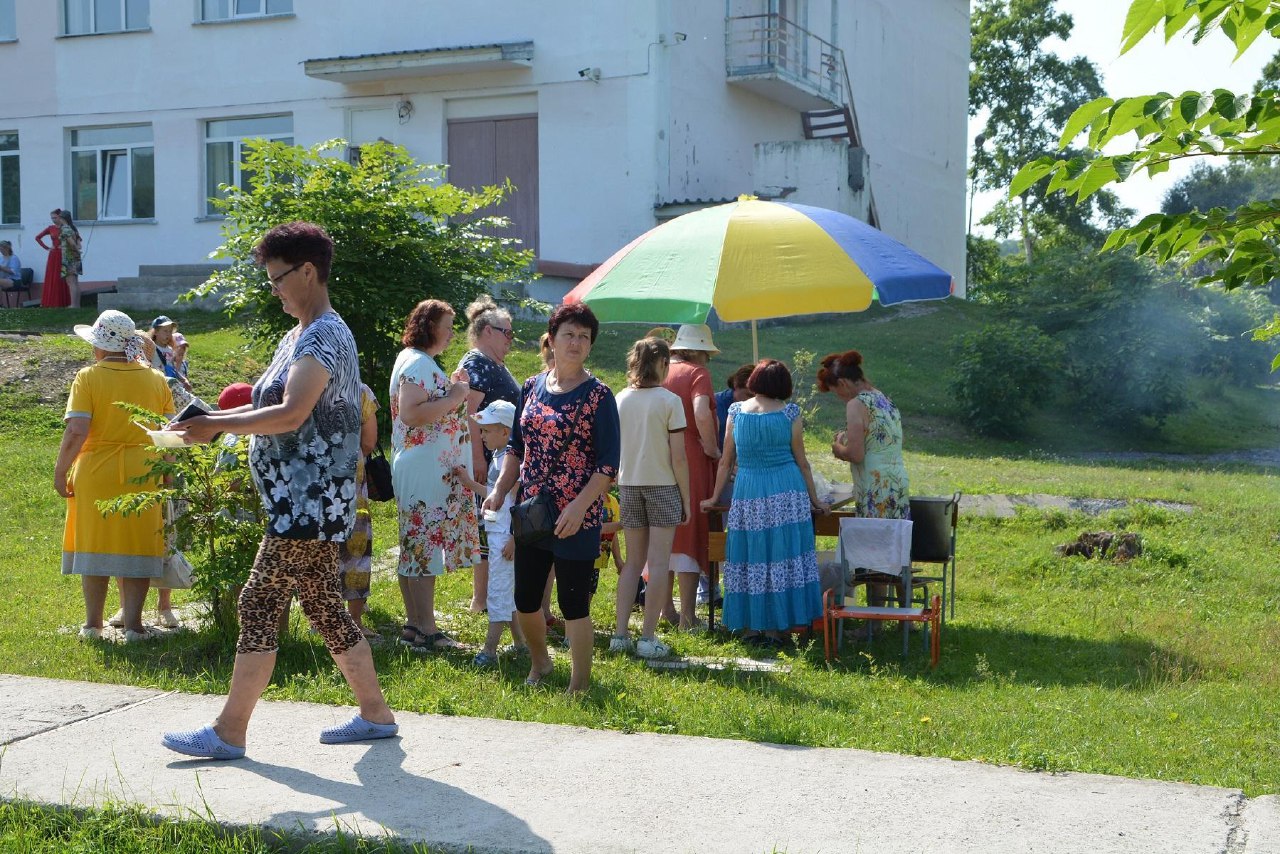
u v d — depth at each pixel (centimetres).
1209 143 328
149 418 652
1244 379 2767
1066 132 331
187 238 2411
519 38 2206
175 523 666
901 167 3139
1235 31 319
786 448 745
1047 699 626
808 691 621
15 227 2509
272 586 458
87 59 2442
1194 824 400
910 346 2253
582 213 2195
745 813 412
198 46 2383
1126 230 371
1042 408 2095
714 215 799
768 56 2392
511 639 732
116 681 594
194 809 413
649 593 703
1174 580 972
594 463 570
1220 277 372
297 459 449
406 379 657
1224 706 618
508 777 449
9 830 409
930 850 379
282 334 1326
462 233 1374
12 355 1534
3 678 593
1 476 1191
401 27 2270
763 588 736
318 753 477
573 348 566
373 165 1359
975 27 4847
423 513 680
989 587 947
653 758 474
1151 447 2148
